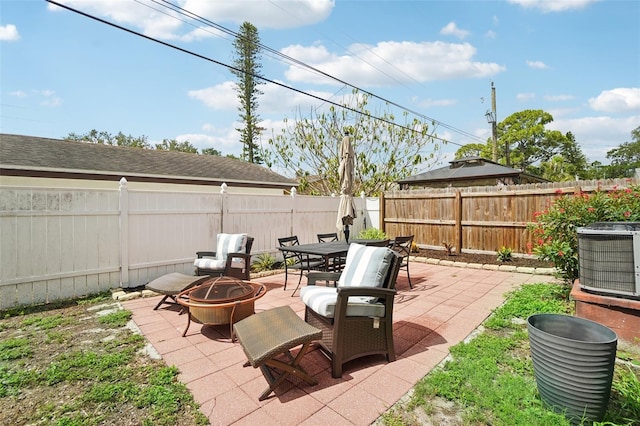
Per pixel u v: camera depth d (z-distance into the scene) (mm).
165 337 3541
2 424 2139
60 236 4875
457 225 8555
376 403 2316
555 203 4828
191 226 6332
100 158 9352
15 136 9203
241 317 3500
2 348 3227
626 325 3152
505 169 11047
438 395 2398
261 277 6559
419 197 9438
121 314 4199
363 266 3137
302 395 2426
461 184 12547
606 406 2041
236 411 2234
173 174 9812
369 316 2850
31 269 4641
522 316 4031
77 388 2553
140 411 2252
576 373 2029
